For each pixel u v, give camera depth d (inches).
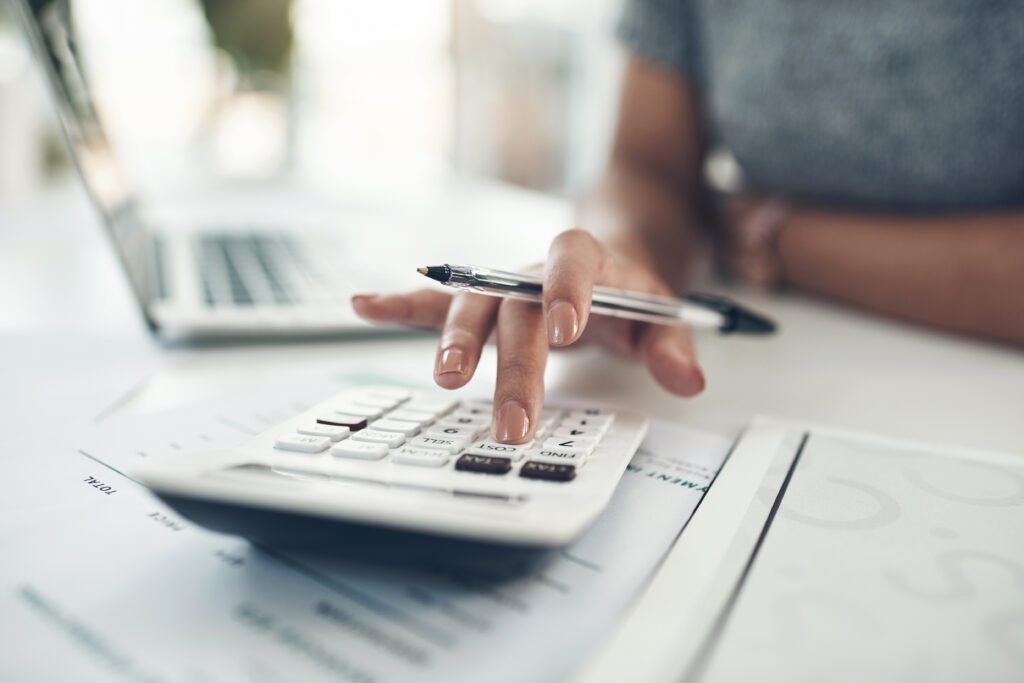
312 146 74.8
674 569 8.2
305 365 16.5
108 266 26.9
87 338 18.3
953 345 20.3
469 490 8.5
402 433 10.2
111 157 20.6
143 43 62.9
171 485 7.6
